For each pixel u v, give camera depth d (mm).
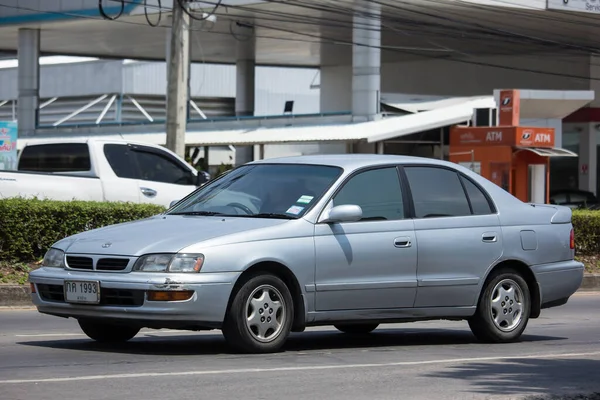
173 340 24344
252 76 129250
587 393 17906
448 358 22109
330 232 22109
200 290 20125
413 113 92375
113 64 138625
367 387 18047
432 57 126000
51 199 39594
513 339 25219
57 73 144250
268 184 23266
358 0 91625
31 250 35875
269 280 21188
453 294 23922
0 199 35594
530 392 17875
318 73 149375
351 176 23031
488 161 77125
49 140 43438
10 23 109750
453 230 24016
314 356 21844
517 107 79062
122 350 22266
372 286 22547
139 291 20094
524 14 97812
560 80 117625
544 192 78375
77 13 104125
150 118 139375
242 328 20906
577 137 116625
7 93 144750
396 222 23188
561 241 26172
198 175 43719
